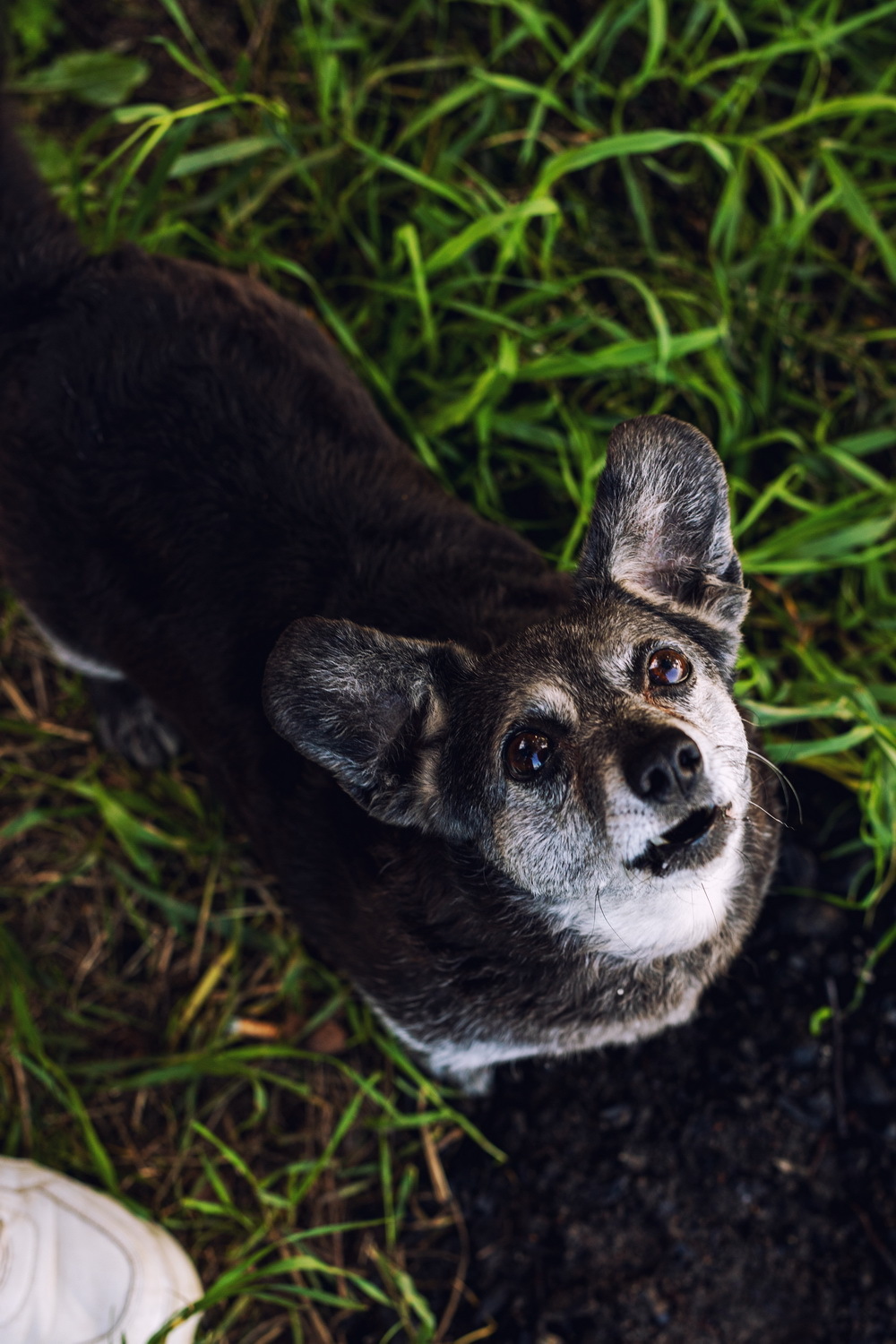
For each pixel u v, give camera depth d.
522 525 0.96
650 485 0.73
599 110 1.02
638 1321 0.87
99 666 0.89
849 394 0.98
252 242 0.98
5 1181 0.86
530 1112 0.90
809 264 1.00
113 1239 0.85
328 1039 0.93
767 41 1.02
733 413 0.95
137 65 1.02
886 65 1.01
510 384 0.94
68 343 0.81
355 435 0.82
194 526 0.79
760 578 0.95
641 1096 0.90
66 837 0.96
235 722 0.80
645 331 0.99
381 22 1.02
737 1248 0.88
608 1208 0.89
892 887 0.91
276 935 0.94
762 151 0.95
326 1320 0.89
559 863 0.72
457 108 1.01
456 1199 0.90
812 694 0.91
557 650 0.72
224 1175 0.92
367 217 1.01
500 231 0.94
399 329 0.96
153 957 0.95
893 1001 0.89
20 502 0.83
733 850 0.73
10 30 1.00
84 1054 0.94
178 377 0.80
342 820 0.78
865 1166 0.88
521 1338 0.88
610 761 0.69
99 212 1.00
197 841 0.95
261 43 1.02
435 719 0.75
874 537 0.91
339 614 0.79
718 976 0.84
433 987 0.78
